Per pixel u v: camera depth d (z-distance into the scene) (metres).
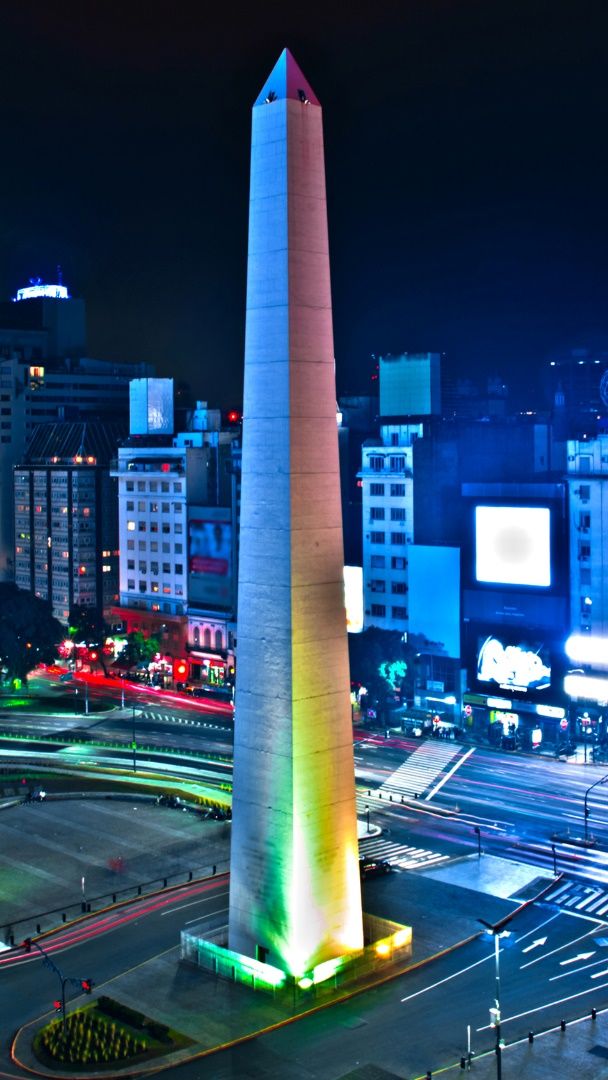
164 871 124.00
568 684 172.25
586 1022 89.94
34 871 124.56
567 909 112.44
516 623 179.75
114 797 151.25
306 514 92.50
